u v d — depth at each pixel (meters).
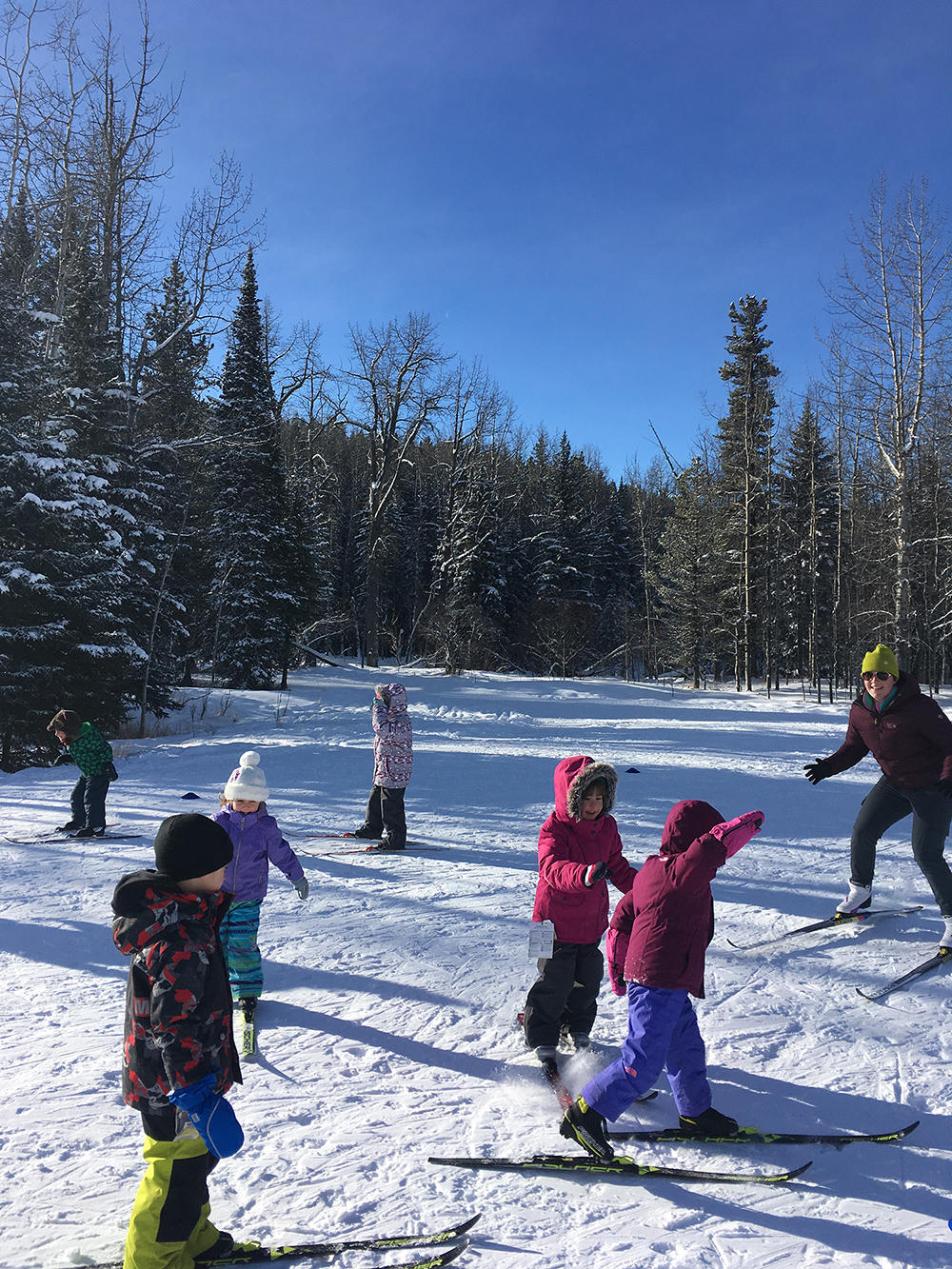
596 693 31.56
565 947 3.94
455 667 38.06
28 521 18.30
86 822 8.91
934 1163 3.09
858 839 5.68
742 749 17.17
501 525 52.56
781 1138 3.23
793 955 5.23
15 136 26.33
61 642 18.30
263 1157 3.12
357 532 56.91
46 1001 4.60
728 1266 2.53
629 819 9.52
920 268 28.67
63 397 23.52
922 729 5.16
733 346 46.47
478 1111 3.47
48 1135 3.26
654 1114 3.53
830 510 47.59
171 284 29.48
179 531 25.69
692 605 45.97
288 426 54.34
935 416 30.67
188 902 2.41
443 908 6.25
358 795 11.48
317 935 5.65
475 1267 2.50
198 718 23.61
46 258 27.44
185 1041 2.27
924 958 5.12
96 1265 2.52
